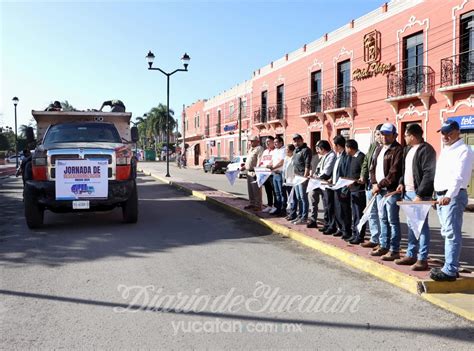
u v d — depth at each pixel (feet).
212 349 12.31
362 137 74.13
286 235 28.04
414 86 61.77
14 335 13.16
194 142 188.96
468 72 53.52
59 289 17.35
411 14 62.39
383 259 19.94
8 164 200.34
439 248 23.63
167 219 34.58
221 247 24.85
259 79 116.78
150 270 20.02
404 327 13.80
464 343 12.67
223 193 51.03
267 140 34.78
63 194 28.71
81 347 12.39
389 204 19.77
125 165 30.12
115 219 34.47
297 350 12.28
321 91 86.94
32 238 27.12
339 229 25.84
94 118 38.83
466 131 54.80
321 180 26.58
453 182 16.28
